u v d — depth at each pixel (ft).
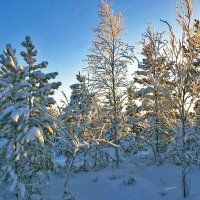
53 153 58.39
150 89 86.33
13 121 52.80
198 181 63.87
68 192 61.16
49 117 57.26
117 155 85.92
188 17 57.21
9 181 52.21
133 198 60.29
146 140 88.17
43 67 62.80
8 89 52.75
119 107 87.15
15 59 56.13
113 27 86.22
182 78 57.36
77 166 91.91
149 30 62.59
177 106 57.98
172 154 62.13
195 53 57.67
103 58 85.61
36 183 54.34
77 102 91.50
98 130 78.69
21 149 52.47
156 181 69.05
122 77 85.76
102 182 68.39
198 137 59.21
